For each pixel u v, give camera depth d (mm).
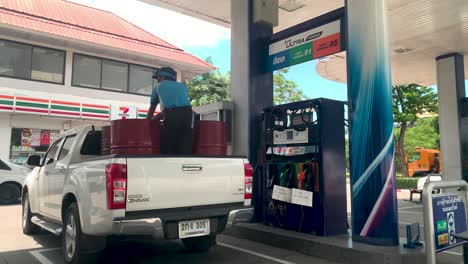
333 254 5031
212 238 5414
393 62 13211
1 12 15133
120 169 3926
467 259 3336
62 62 16484
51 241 6375
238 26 7285
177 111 5016
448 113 12133
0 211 10094
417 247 4836
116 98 17578
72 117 16109
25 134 15695
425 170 31188
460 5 8953
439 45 11523
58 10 18500
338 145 5961
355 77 5320
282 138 6359
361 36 5277
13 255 5426
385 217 4984
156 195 4098
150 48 18359
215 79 27297
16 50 15516
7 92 14703
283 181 6246
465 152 11781
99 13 20750
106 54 17438
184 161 4332
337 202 5836
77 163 4883
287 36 6676
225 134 5254
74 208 4594
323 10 9953
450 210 3857
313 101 5895
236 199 4738
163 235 4082
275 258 5176
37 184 6398
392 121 5164
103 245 4344
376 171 5078
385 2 5289
